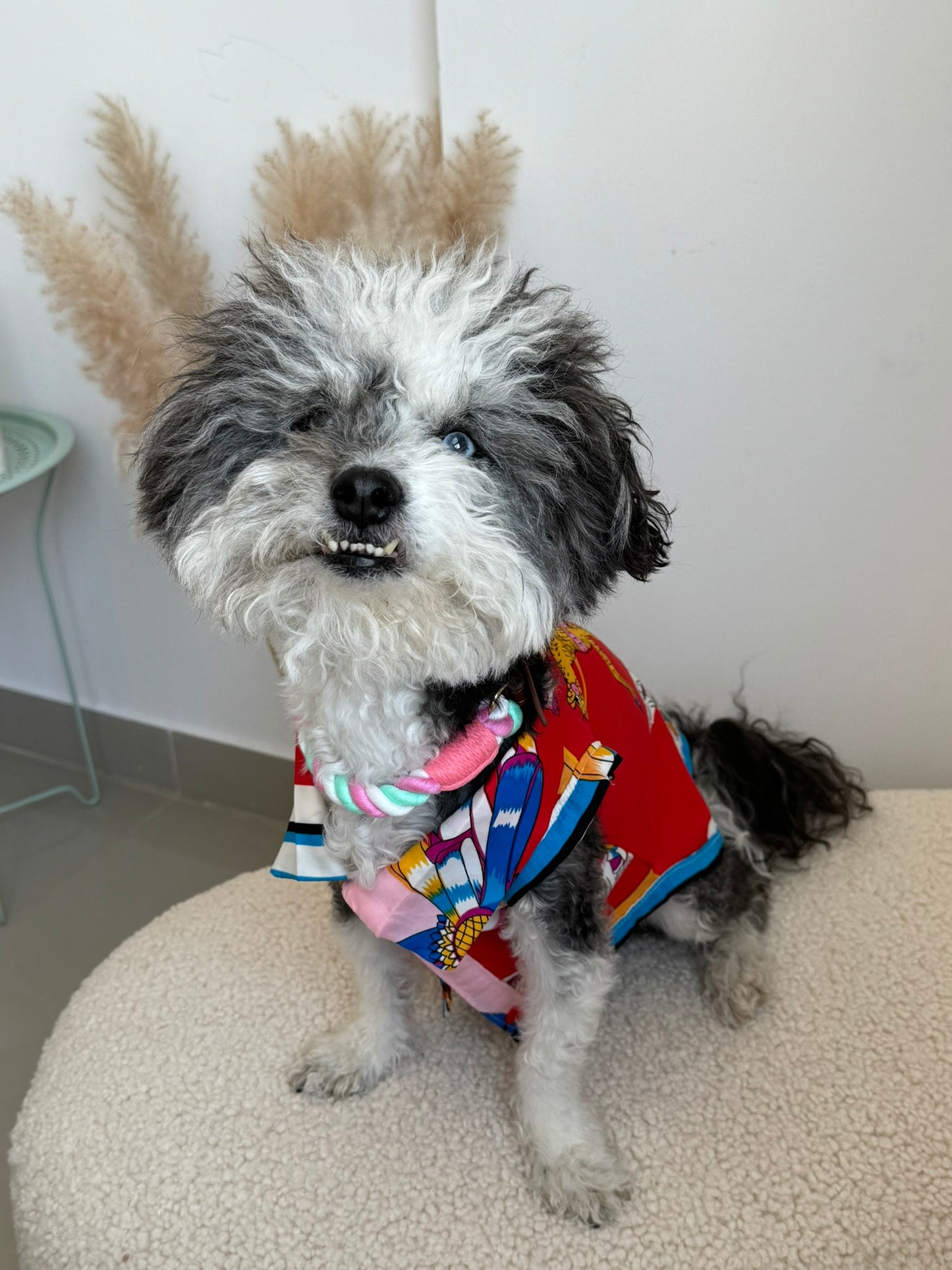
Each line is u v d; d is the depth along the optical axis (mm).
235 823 1814
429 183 1188
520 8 1118
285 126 1219
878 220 1120
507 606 698
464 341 730
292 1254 851
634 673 1476
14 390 1614
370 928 870
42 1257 892
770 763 1207
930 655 1342
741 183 1142
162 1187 911
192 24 1268
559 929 822
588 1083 979
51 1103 1008
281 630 754
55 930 1576
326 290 763
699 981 1104
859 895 1192
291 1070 1018
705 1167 896
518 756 773
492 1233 859
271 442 750
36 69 1357
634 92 1129
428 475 677
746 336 1216
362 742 781
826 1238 834
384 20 1197
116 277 1209
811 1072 981
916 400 1193
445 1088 1003
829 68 1067
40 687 1930
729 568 1361
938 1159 886
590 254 1228
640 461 1316
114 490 1628
